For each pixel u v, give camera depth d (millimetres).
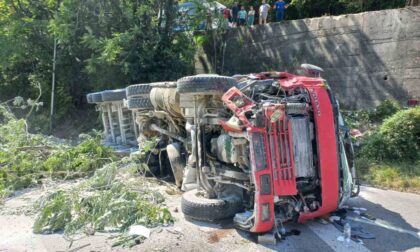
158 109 6320
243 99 4402
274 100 4539
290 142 4332
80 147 7809
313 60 13328
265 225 4113
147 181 6598
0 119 12914
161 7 15016
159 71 14547
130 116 9156
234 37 15664
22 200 5855
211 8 16328
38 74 16609
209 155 4918
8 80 17516
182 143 6281
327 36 12883
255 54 15055
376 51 11711
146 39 14672
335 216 4973
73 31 14344
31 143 8219
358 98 12234
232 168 4660
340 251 4035
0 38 15266
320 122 4574
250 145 4117
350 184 4957
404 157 7641
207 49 16625
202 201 4645
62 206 4820
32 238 4398
